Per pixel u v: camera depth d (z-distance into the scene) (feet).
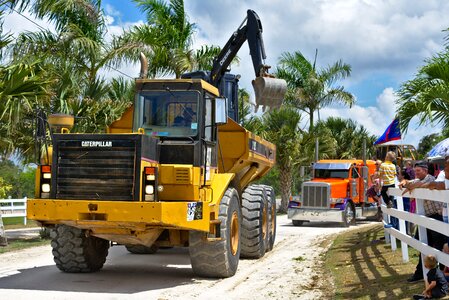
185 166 29.43
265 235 42.47
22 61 43.83
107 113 56.18
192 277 32.99
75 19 60.70
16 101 41.91
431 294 22.61
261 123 101.19
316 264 37.65
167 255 43.04
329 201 72.13
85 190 28.30
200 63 74.38
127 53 61.82
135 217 27.17
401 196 31.63
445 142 44.06
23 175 160.76
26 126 52.70
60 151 28.81
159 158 30.14
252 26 42.68
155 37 67.77
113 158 28.17
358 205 78.59
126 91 67.10
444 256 23.12
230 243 32.40
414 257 34.76
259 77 40.52
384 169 41.98
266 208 42.65
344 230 63.87
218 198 31.63
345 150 118.73
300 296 26.91
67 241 32.86
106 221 27.55
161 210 27.04
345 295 26.00
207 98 32.09
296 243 51.39
